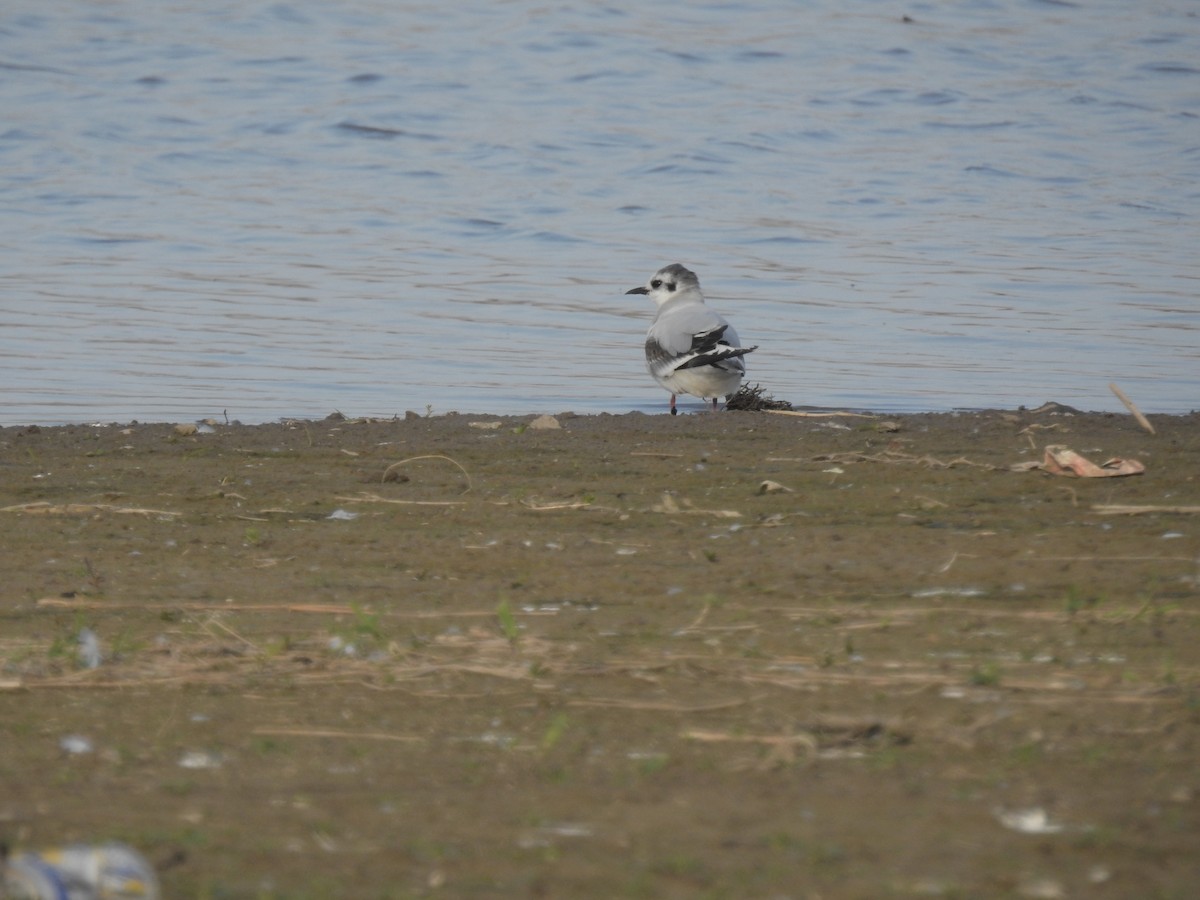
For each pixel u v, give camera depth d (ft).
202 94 160.56
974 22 210.18
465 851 17.53
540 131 143.54
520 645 26.55
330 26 199.82
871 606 28.50
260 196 117.80
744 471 43.11
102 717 23.15
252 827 18.37
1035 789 19.19
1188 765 19.92
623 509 37.93
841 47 191.21
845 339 75.10
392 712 23.24
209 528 36.55
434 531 35.81
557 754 21.15
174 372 66.85
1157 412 59.11
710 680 24.39
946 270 93.50
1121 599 28.55
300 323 78.43
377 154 134.31
